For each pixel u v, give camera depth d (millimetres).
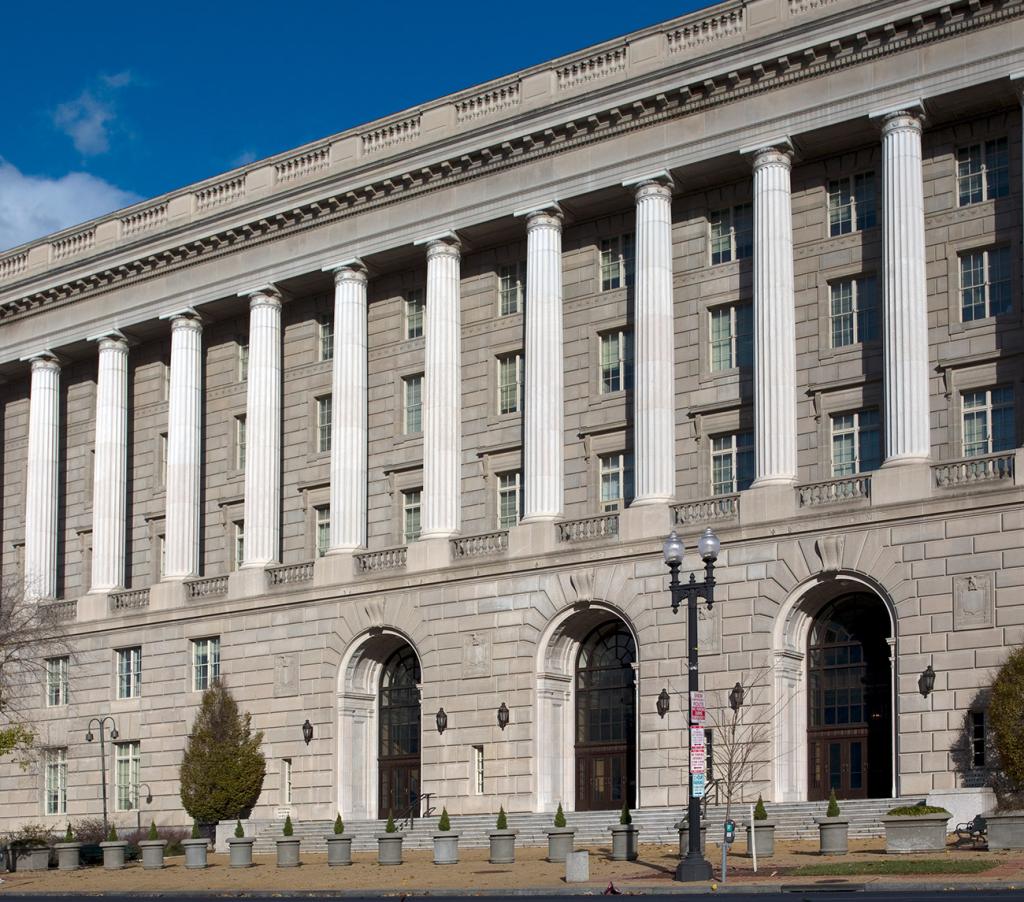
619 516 58219
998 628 49469
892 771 51906
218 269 72188
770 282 56250
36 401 78875
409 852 55781
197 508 73000
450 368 64562
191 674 70250
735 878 39031
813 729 54531
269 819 64375
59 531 80250
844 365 56469
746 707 53750
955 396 53906
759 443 55656
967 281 54594
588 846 51969
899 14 53812
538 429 61094
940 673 50281
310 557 69875
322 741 64688
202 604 69812
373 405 68625
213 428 74562
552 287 61969
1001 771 47531
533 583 59812
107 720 72875
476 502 64625
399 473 67250
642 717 56188
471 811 59812
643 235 59562
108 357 76375
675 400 59938
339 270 68062
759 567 54500
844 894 34031
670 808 53844
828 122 55562
